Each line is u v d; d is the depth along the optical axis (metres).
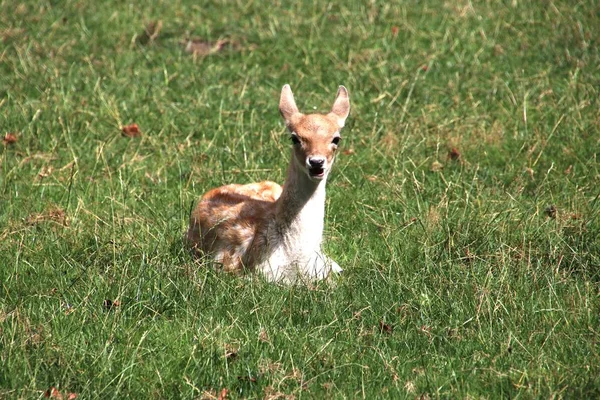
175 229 11.80
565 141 14.50
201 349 9.09
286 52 18.27
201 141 14.59
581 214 12.11
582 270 10.70
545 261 11.06
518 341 9.16
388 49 18.02
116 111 15.23
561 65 17.36
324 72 17.44
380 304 10.06
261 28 19.34
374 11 19.81
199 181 13.45
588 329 9.42
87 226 11.95
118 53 18.06
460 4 20.19
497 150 14.38
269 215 11.06
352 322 9.66
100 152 13.59
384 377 8.73
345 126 14.97
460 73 17.12
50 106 15.48
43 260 11.13
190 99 15.98
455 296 10.07
